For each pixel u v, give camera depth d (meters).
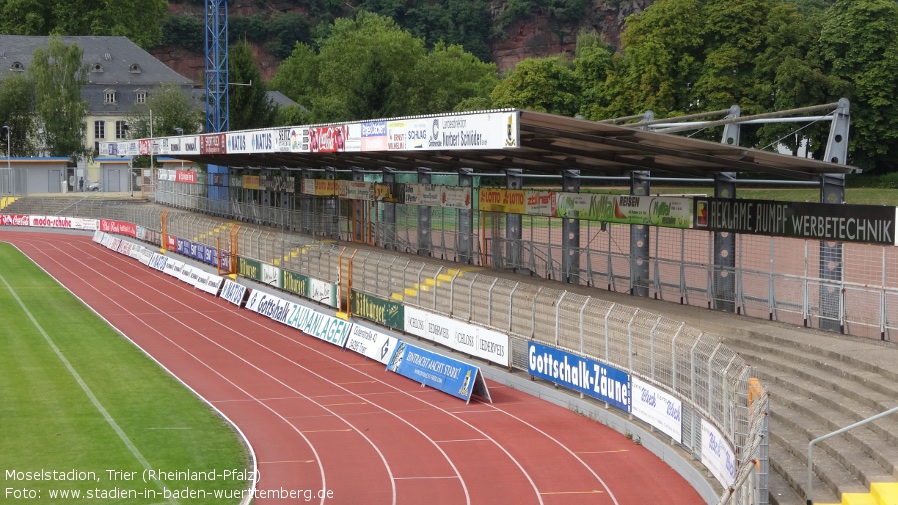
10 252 60.88
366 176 58.38
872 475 15.45
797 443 17.95
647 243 32.28
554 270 36.38
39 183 87.12
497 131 22.86
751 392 15.73
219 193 65.12
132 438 22.12
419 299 32.19
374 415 24.25
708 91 58.88
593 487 18.59
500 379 27.62
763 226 25.89
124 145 57.94
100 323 37.75
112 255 59.91
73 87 93.19
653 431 21.19
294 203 54.94
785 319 27.98
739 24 58.59
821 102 54.22
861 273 32.25
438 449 21.25
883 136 53.56
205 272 46.66
